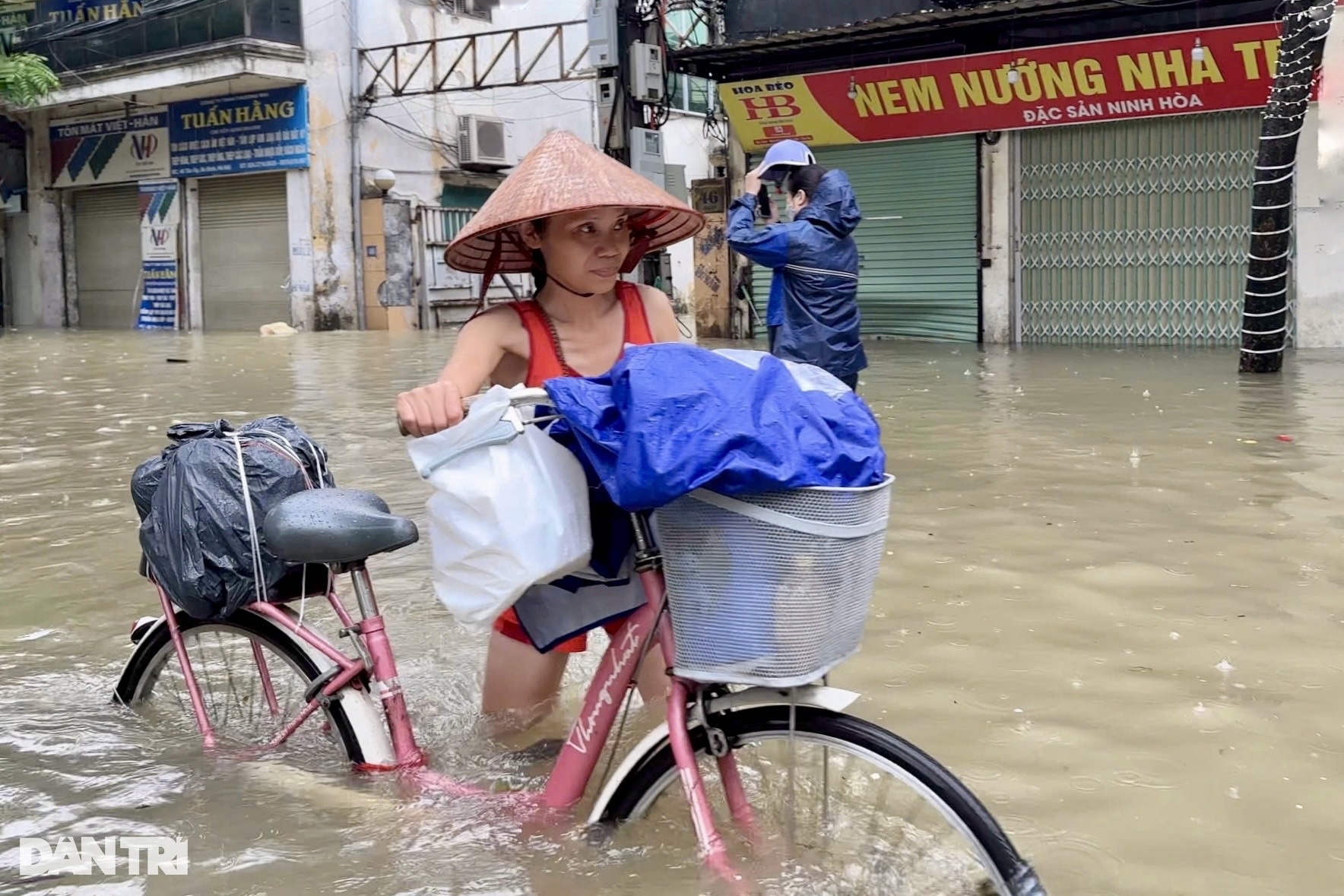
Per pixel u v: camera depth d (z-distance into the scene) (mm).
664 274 12352
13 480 6566
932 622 3793
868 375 11109
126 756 2865
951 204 14984
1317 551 4465
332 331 21141
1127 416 8078
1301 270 12938
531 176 2607
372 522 2625
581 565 2340
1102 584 4148
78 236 25078
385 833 2455
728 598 2021
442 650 3678
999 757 2787
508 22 23062
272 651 2896
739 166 16297
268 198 21828
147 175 23234
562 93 23734
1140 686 3211
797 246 5738
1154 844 2371
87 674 3500
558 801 2457
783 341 5930
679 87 23203
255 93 21297
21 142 25141
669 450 1965
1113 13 13055
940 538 4820
